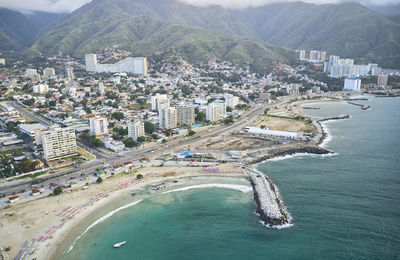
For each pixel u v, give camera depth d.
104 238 178.38
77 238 177.75
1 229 182.38
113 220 196.75
